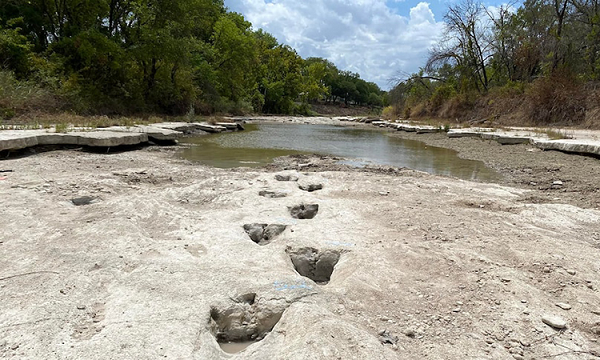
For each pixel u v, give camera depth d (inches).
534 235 187.0
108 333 95.6
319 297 119.0
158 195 239.5
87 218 183.9
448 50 1205.1
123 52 905.5
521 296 125.9
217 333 109.8
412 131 912.3
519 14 1121.4
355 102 4146.2
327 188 279.7
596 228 202.8
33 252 144.2
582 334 108.0
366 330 104.3
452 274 141.3
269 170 362.3
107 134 453.7
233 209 217.0
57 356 87.0
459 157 500.7
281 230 190.7
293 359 87.5
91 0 888.9
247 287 121.6
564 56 929.5
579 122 741.9
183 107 1111.6
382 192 271.3
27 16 838.5
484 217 215.6
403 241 173.9
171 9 1004.6
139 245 154.9
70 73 807.1
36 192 229.8
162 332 97.0
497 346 100.4
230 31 1478.8
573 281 138.6
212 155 464.8
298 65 2396.7
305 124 1274.6
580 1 997.2
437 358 94.6
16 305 107.6
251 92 2097.7
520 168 403.2
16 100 620.4
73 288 118.4
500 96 975.0
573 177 342.3
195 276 128.0
